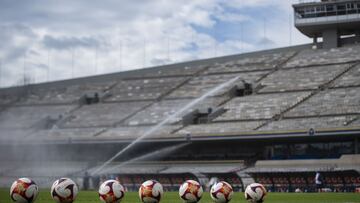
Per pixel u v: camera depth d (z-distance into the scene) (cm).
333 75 9575
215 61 11519
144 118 10062
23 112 11750
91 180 8288
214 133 8719
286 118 8688
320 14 10531
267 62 10856
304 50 10944
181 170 8856
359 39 10900
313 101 8956
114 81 12112
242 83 10212
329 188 7250
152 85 11356
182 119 9625
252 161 8581
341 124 8006
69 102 11700
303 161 7900
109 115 10588
